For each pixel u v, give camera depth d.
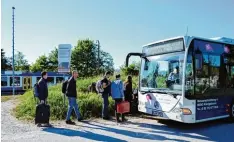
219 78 9.70
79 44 57.09
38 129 8.96
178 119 8.58
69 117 9.97
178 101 8.59
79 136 8.07
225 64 10.01
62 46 11.62
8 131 8.59
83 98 12.65
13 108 13.57
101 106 11.85
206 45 9.28
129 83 11.84
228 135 8.39
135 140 7.66
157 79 9.52
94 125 9.78
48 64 59.78
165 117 9.02
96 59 58.75
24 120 10.40
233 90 10.34
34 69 59.19
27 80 35.00
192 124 10.16
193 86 8.70
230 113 10.16
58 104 11.48
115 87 10.29
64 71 11.61
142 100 10.08
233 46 10.54
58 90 15.55
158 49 9.66
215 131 8.95
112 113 12.07
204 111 9.04
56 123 10.02
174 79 8.84
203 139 7.87
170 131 8.91
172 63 9.02
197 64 8.85
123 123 10.23
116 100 10.30
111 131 8.80
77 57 55.94
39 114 9.41
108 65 65.44
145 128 9.34
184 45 8.67
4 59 68.75
